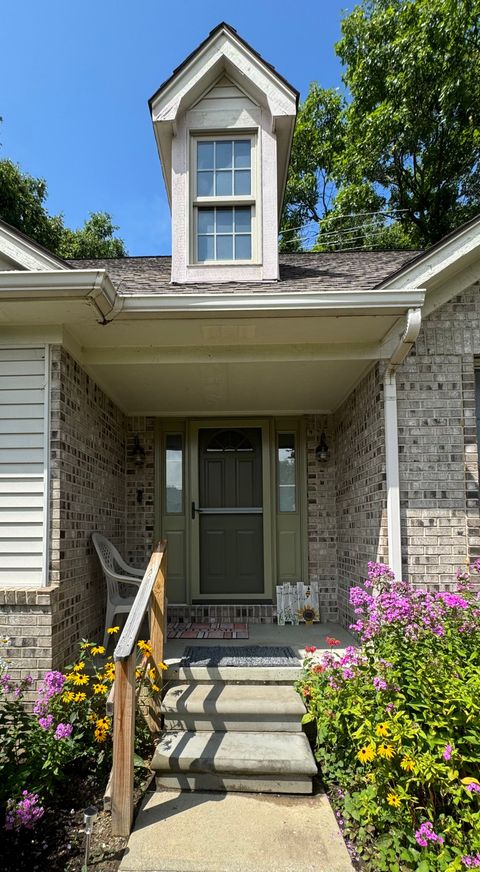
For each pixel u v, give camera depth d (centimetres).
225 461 581
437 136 1366
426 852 203
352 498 488
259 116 452
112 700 266
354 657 290
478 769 236
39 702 289
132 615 274
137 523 564
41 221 1384
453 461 395
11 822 226
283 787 278
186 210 441
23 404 356
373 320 355
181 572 565
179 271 435
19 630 329
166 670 353
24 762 276
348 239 1545
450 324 407
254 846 232
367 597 309
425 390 401
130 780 245
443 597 315
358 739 252
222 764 280
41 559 344
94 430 442
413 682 257
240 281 434
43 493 349
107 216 1947
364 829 235
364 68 1395
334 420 571
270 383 469
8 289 301
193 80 439
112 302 326
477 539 388
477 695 242
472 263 408
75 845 236
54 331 355
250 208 455
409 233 1536
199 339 387
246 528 571
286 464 586
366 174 1484
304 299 334
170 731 319
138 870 217
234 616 538
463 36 1216
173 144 450
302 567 561
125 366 412
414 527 389
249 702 323
